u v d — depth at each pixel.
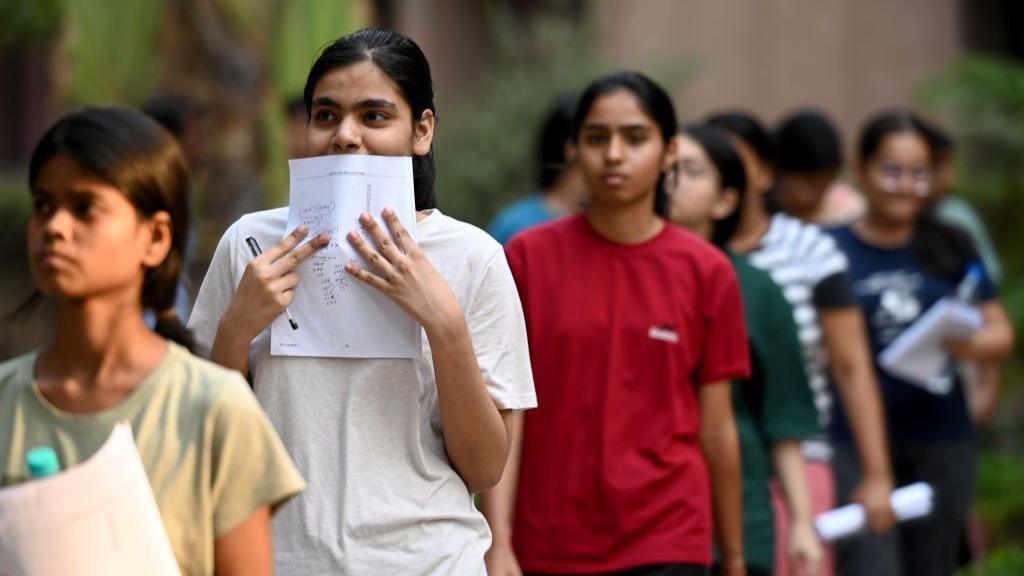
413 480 9.39
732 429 13.10
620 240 12.78
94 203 7.47
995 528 25.75
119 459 7.23
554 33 34.78
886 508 16.03
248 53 24.72
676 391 12.65
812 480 15.87
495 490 12.03
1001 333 19.42
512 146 33.34
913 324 18.44
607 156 12.56
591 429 12.50
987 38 33.97
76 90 24.72
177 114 17.70
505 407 9.83
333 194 9.34
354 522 9.16
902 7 33.66
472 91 37.78
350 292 9.30
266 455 7.70
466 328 9.28
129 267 7.60
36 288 8.04
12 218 34.59
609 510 12.37
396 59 9.55
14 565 7.07
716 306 12.80
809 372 15.60
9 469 7.57
